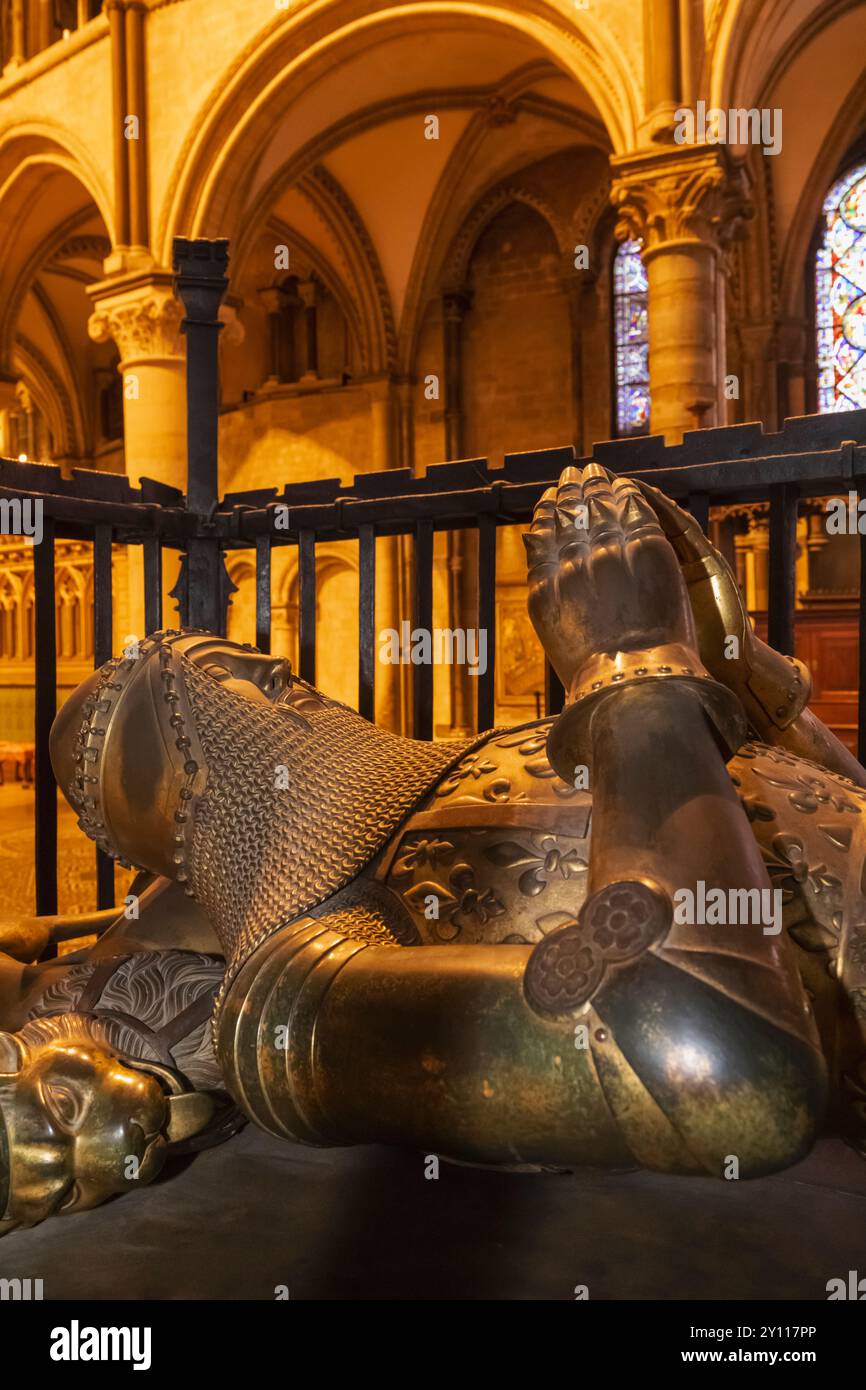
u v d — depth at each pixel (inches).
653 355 405.4
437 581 706.2
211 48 488.1
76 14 644.1
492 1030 35.0
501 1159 36.3
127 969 57.3
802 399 639.8
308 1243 49.0
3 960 60.1
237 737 54.7
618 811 36.1
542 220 709.3
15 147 584.7
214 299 93.9
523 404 721.0
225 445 806.5
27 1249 48.8
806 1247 48.1
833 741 58.0
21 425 1014.4
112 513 86.5
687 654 39.9
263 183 532.7
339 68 492.4
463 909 44.7
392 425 738.2
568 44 418.6
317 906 45.6
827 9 467.2
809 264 646.5
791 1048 31.9
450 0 443.5
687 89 390.3
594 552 42.3
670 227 396.2
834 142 585.3
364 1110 38.1
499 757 49.5
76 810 60.2
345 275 717.3
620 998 32.2
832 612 436.8
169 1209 52.6
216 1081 55.3
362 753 54.1
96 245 764.0
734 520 447.5
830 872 42.7
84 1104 47.2
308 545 89.3
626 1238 49.1
